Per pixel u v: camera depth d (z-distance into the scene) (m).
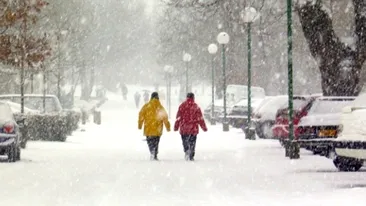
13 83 96.12
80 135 78.19
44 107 71.81
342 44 55.81
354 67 55.81
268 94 131.88
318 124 41.78
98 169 37.06
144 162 41.97
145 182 30.75
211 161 42.59
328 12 55.72
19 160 43.03
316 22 55.53
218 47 136.25
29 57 57.34
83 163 41.06
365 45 55.09
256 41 129.00
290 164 39.97
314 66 122.62
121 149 55.81
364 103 32.81
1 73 86.56
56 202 24.27
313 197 25.56
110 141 68.19
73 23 115.75
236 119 82.00
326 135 41.66
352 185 29.58
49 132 64.88
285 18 111.88
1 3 52.81
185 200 24.83
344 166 35.84
